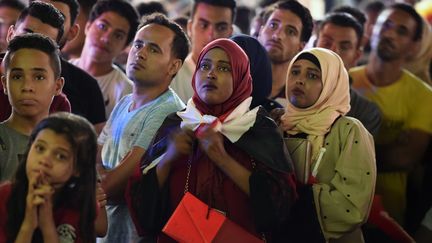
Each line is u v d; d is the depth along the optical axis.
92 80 8.53
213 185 6.62
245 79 6.77
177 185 6.73
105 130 7.80
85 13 10.14
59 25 8.02
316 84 7.11
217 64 6.69
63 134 5.71
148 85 7.57
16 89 6.45
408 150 9.90
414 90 10.00
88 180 5.87
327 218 6.91
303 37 9.34
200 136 6.50
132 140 7.44
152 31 7.58
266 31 9.23
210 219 6.45
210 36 9.80
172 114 6.95
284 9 9.24
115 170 7.23
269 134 6.68
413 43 10.19
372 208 7.88
